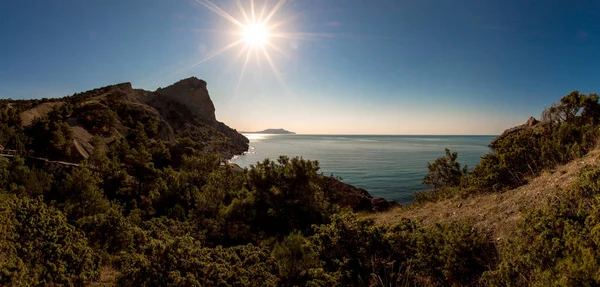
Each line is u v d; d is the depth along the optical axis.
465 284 4.98
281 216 12.09
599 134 9.59
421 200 15.56
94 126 54.66
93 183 24.45
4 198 8.96
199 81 137.25
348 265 5.69
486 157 11.48
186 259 5.07
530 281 3.98
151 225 12.68
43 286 5.86
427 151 105.56
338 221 6.49
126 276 4.92
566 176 7.42
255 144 176.88
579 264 3.38
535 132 12.17
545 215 4.79
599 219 3.83
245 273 5.46
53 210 7.79
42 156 37.84
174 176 31.06
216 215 15.72
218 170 39.88
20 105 59.62
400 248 6.11
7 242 5.98
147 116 75.56
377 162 69.31
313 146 151.88
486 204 8.68
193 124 116.00
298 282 5.65
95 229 11.81
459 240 5.37
